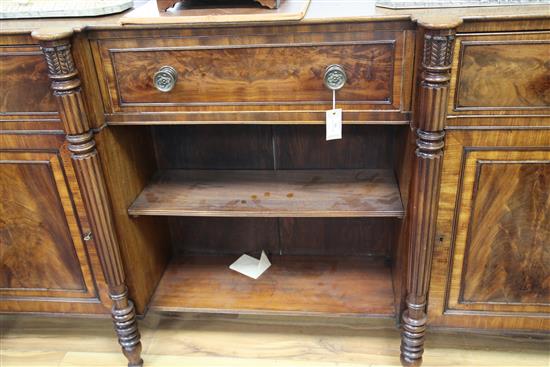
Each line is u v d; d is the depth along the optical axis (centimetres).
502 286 110
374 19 88
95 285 121
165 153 136
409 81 94
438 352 130
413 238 103
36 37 88
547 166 96
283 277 138
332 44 92
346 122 99
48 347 138
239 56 95
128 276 119
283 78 96
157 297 132
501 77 89
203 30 93
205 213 115
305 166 134
